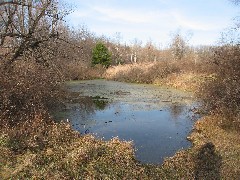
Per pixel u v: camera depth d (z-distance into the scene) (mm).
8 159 8930
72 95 24016
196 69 33750
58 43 14375
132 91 27844
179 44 56750
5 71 12328
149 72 36875
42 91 14438
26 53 13297
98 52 46625
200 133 13023
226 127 12953
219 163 9570
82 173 8609
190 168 9336
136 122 15695
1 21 13094
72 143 10820
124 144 11125
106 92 26984
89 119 16094
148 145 11984
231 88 14117
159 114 17703
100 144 10883
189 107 19656
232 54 16031
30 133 10914
